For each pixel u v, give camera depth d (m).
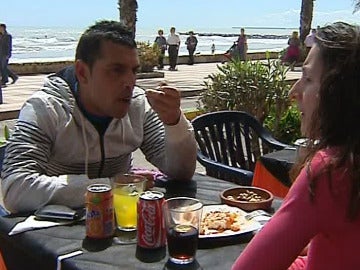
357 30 1.33
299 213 1.25
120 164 2.48
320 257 1.26
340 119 1.27
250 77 5.47
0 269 1.98
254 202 2.07
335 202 1.22
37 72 17.98
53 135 2.28
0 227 1.93
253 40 100.25
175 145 2.44
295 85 1.48
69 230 1.86
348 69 1.27
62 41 86.38
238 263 1.30
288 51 17.44
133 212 1.85
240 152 4.11
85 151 2.34
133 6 15.36
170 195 2.29
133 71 2.26
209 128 3.97
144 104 2.64
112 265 1.60
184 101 11.89
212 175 3.42
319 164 1.25
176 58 20.84
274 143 3.89
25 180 2.09
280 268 1.27
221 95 5.59
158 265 1.61
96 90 2.24
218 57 25.83
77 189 2.06
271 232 1.28
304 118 1.41
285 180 3.11
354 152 1.22
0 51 14.41
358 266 1.22
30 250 1.77
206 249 1.74
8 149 2.23
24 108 2.32
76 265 1.61
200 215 1.74
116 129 2.40
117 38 2.21
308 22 23.56
